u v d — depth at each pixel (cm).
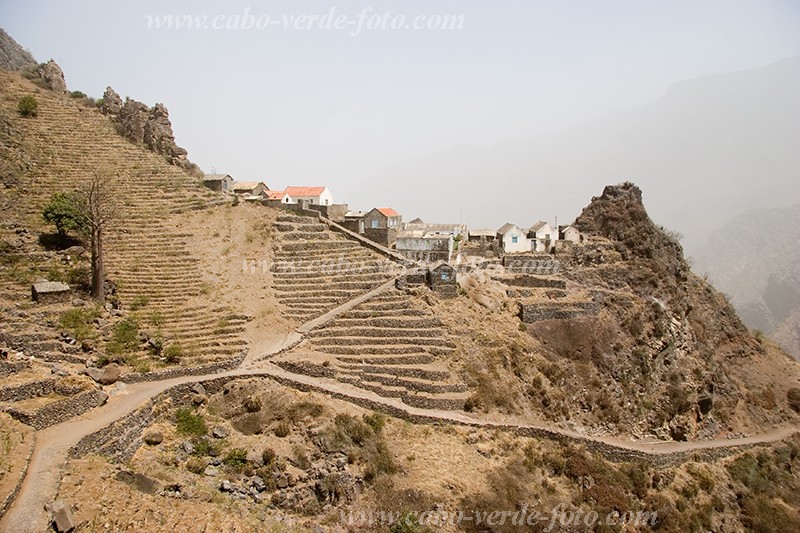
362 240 9100
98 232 6481
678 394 8262
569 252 10144
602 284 9494
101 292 6444
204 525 3584
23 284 6353
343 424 5219
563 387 7188
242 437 4897
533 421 6481
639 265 9919
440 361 6494
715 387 9062
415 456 5284
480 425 5912
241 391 5344
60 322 5753
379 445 5197
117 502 3459
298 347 6325
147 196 9225
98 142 10350
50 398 4397
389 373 6178
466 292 7888
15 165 8650
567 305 8112
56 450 3797
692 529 6253
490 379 6569
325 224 9488
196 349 5956
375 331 6706
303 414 5203
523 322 7781
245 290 7294
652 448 7225
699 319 10175
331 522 4459
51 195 8231
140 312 6456
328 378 5897
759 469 7875
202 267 7619
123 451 4247
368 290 7575
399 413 5684
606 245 10425
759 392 9850
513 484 5350
